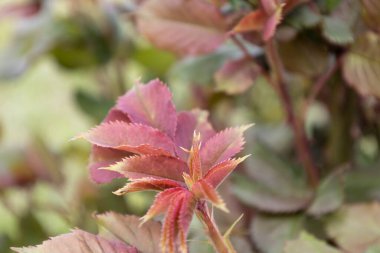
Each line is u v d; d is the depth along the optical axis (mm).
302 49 381
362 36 362
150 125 307
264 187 397
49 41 562
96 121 551
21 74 555
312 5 363
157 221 310
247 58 381
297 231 374
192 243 323
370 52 362
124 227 309
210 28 373
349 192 391
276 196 393
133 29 573
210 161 289
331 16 377
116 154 302
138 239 306
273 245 371
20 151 555
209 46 371
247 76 379
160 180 275
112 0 494
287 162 407
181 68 423
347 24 372
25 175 550
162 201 268
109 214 312
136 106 310
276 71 369
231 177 399
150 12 378
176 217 265
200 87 489
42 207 540
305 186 395
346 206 362
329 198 367
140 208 524
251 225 378
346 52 369
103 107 551
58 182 558
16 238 506
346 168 397
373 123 452
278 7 323
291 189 396
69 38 567
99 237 295
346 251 348
